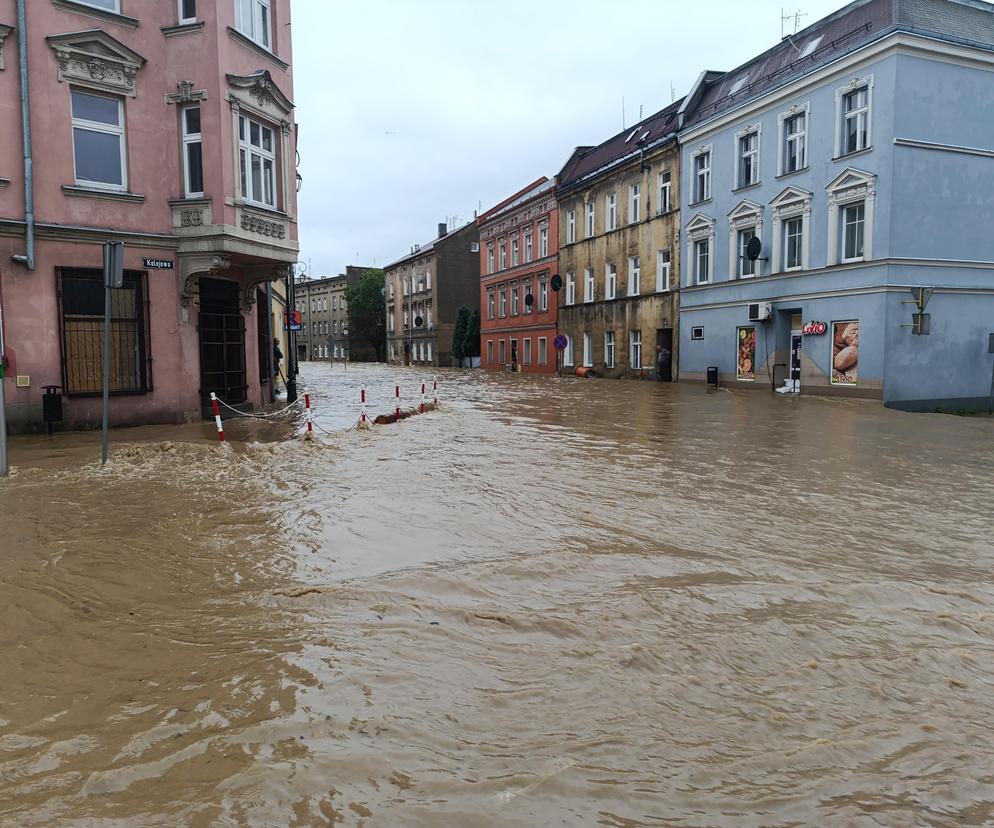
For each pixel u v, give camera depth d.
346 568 5.18
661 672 3.58
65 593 4.64
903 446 12.10
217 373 16.36
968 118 21.58
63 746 2.84
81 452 10.76
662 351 32.78
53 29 13.63
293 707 3.16
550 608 4.43
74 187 13.87
